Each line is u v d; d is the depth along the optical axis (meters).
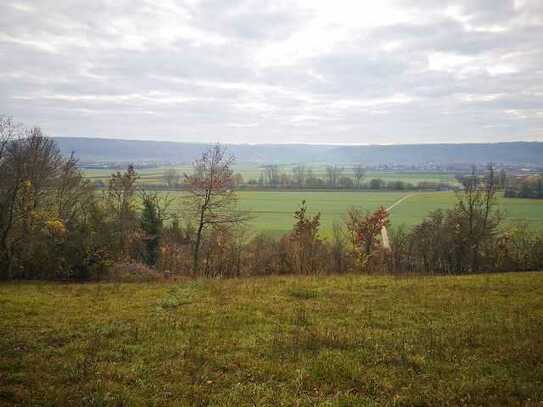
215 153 41.38
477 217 48.81
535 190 85.88
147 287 25.34
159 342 14.09
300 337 14.62
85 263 32.69
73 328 15.48
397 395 10.29
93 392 10.23
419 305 19.36
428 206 94.81
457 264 48.28
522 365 11.99
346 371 11.77
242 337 14.76
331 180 147.25
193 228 45.31
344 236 52.59
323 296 21.64
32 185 33.72
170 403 9.88
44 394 10.05
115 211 42.16
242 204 99.88
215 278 31.23
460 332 15.02
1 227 31.34
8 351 12.73
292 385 10.99
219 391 10.64
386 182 147.00
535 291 22.44
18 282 29.30
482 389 10.56
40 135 36.31
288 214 86.06
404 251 50.19
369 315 17.59
